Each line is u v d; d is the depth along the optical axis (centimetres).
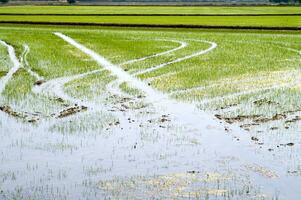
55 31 7375
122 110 2777
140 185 1791
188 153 2112
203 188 1762
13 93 3131
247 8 13025
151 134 2361
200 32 7212
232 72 3959
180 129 2439
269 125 2484
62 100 2966
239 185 1791
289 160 2030
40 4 16725
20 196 1705
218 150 2145
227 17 9462
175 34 6956
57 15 10244
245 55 4950
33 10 12281
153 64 4400
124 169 1941
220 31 7312
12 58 4700
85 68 4128
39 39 6359
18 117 2606
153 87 3372
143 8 13025
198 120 2583
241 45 5766
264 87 3353
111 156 2081
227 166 1967
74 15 10169
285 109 2766
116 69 4119
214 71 4006
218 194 1714
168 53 5134
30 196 1705
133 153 2114
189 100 2997
